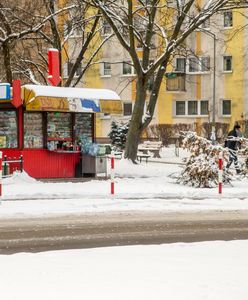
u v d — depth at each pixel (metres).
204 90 56.78
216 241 11.77
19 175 22.72
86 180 24.16
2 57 36.78
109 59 58.03
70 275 8.57
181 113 57.94
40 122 23.83
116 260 9.71
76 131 24.64
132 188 21.73
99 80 59.12
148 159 38.81
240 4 29.56
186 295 7.39
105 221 14.80
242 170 24.98
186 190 21.38
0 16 31.53
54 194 19.55
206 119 56.88
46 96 22.73
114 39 55.66
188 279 8.25
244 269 8.93
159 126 54.56
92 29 33.25
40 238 12.41
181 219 15.24
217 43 55.94
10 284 8.04
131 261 9.60
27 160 23.53
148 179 25.08
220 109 56.38
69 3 35.78
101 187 21.84
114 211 16.56
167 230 13.52
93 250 10.77
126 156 30.41
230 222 14.80
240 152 25.11
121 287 7.80
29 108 22.77
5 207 16.98
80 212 16.27
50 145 23.94
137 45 55.69
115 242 11.97
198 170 22.52
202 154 22.86
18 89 22.70
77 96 23.75
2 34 34.50
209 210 16.97
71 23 33.91
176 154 42.88
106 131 59.47
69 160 24.55
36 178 23.69
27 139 23.56
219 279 8.25
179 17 28.80
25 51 37.94
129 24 28.28
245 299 7.24
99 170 25.28
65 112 24.28
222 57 56.03
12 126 23.52
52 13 32.75
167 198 19.61
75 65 33.75
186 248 10.88
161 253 10.35
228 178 23.06
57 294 7.47
